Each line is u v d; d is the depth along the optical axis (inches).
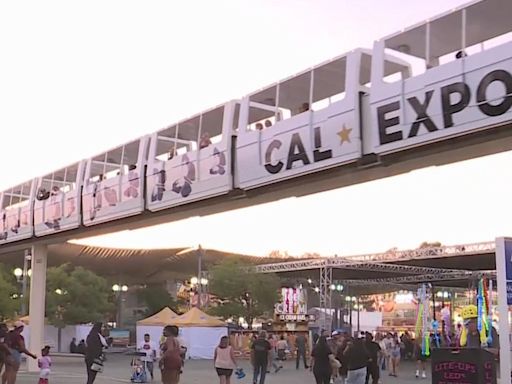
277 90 668.7
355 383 543.2
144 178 844.6
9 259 2256.4
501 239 458.9
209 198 740.7
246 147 683.4
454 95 484.7
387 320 2913.4
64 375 1006.4
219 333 1652.3
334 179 625.9
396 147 526.9
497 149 517.0
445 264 1939.0
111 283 2620.6
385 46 554.3
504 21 511.8
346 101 573.6
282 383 936.3
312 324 1931.6
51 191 1092.5
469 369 394.6
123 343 2190.0
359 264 1784.0
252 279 2048.5
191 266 2519.7
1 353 617.6
